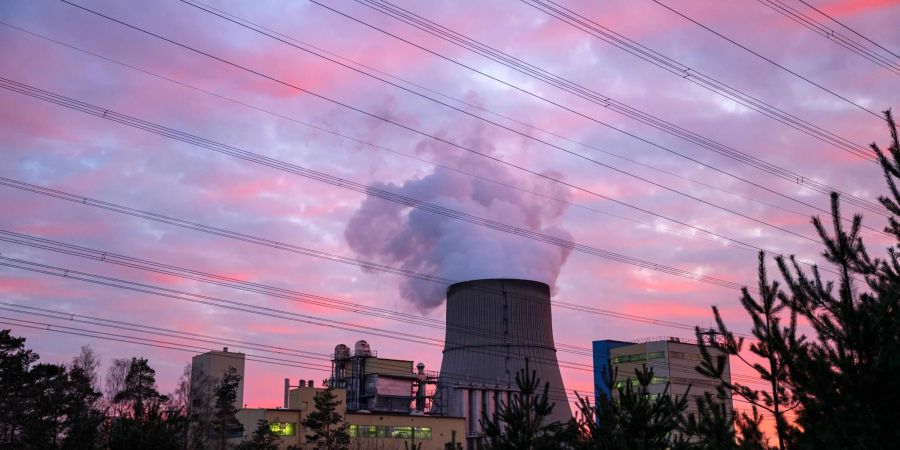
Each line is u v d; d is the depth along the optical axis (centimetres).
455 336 8731
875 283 1731
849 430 1484
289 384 10044
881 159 2191
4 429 5234
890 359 1460
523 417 2456
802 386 1644
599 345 11794
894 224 2131
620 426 2259
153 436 3397
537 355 8481
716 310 1864
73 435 3788
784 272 1752
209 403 8494
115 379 8212
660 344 10788
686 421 1897
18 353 6191
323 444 7688
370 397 10125
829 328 1608
